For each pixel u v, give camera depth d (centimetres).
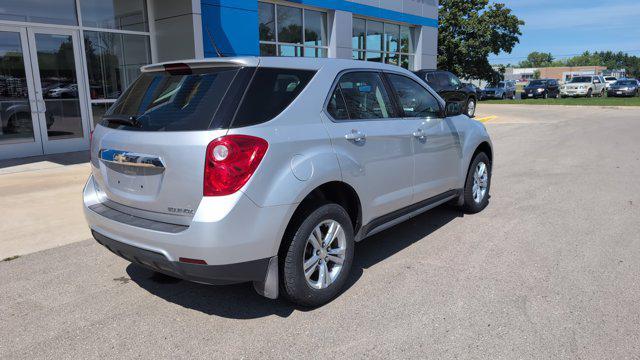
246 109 309
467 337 306
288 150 318
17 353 296
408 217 454
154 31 1152
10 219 561
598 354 286
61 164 882
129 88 375
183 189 299
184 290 383
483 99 3994
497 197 660
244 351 296
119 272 419
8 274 414
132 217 329
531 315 332
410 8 1998
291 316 339
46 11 970
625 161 940
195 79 331
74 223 548
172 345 304
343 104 377
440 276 400
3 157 929
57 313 346
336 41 1641
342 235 362
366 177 381
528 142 1259
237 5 1190
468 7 3659
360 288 380
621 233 501
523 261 429
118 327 327
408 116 448
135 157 320
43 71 974
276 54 1480
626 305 344
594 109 2580
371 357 287
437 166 481
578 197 655
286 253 328
